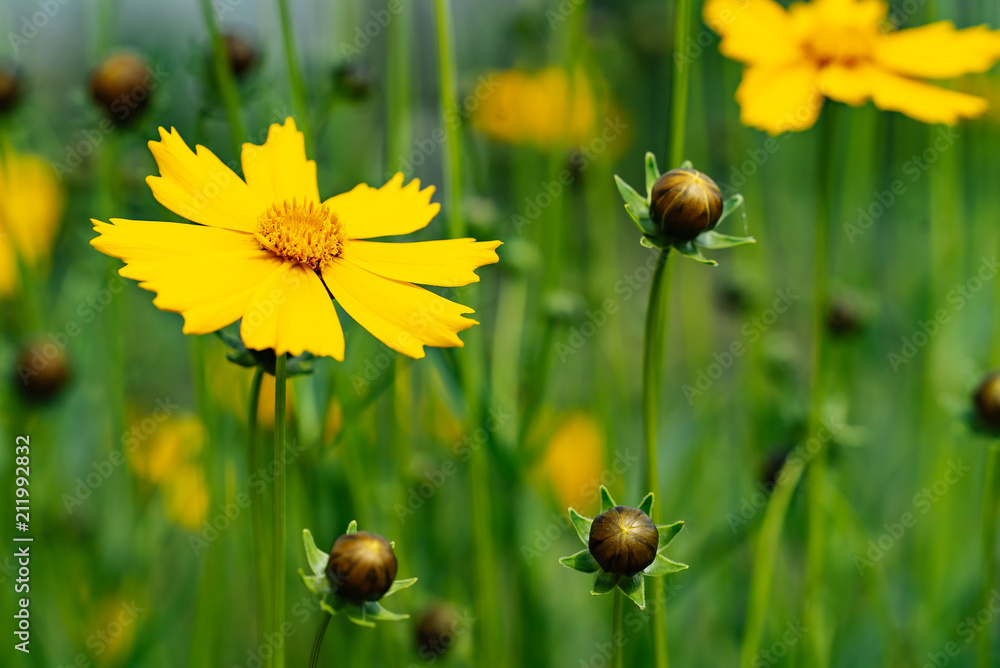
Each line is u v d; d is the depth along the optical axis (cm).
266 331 40
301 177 42
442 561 51
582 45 54
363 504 47
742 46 46
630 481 51
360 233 42
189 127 50
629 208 41
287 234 41
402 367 47
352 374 47
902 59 46
